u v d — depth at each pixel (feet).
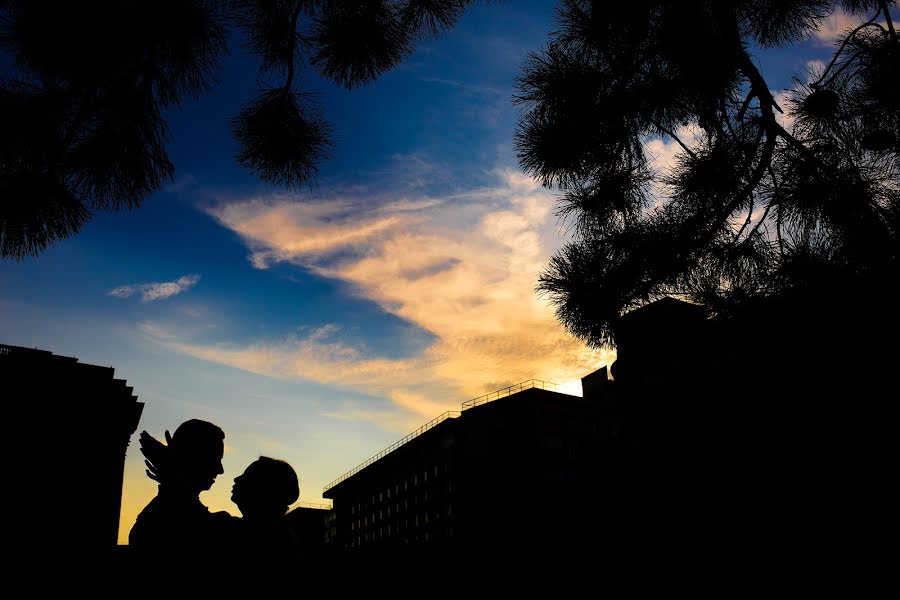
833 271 10.34
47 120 9.80
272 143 13.57
